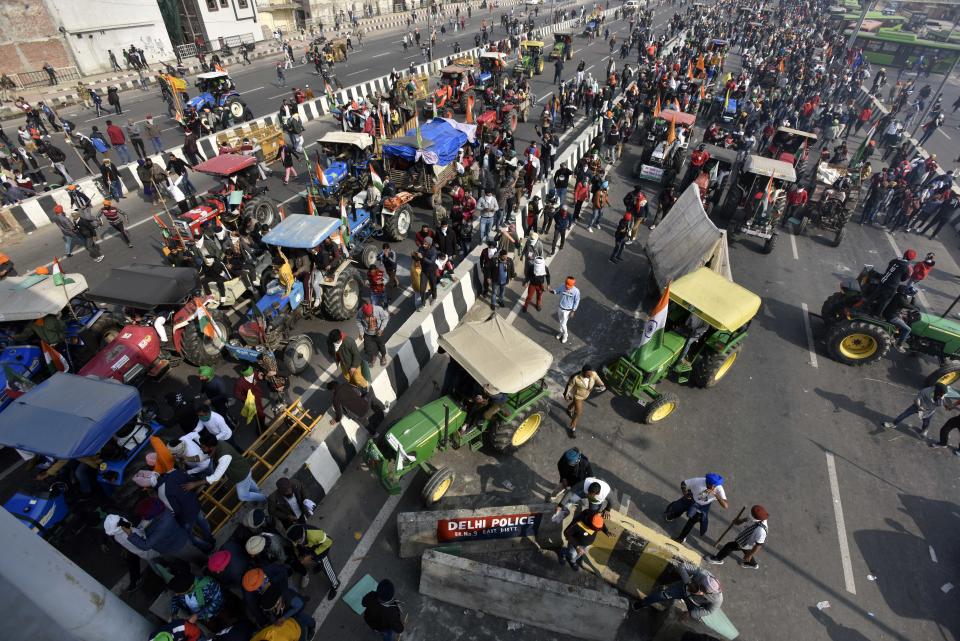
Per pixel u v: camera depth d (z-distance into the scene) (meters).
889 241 16.44
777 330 11.97
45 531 6.59
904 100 26.55
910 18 53.66
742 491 8.10
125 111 26.25
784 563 7.11
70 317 9.64
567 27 50.31
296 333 11.16
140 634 5.00
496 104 25.17
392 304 12.23
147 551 5.99
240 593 5.75
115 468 7.00
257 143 19.17
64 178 17.08
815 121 25.86
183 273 9.52
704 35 42.84
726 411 9.64
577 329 11.67
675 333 9.87
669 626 6.02
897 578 6.98
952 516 7.86
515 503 7.76
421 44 43.00
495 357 7.75
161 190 16.80
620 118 21.36
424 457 7.53
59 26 30.31
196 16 38.59
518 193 15.20
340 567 6.83
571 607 5.95
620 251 14.01
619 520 6.53
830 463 8.65
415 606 6.48
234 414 9.18
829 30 49.06
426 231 11.41
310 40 46.44
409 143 15.09
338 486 7.91
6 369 7.98
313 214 12.62
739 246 15.63
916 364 11.09
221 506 6.97
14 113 25.20
